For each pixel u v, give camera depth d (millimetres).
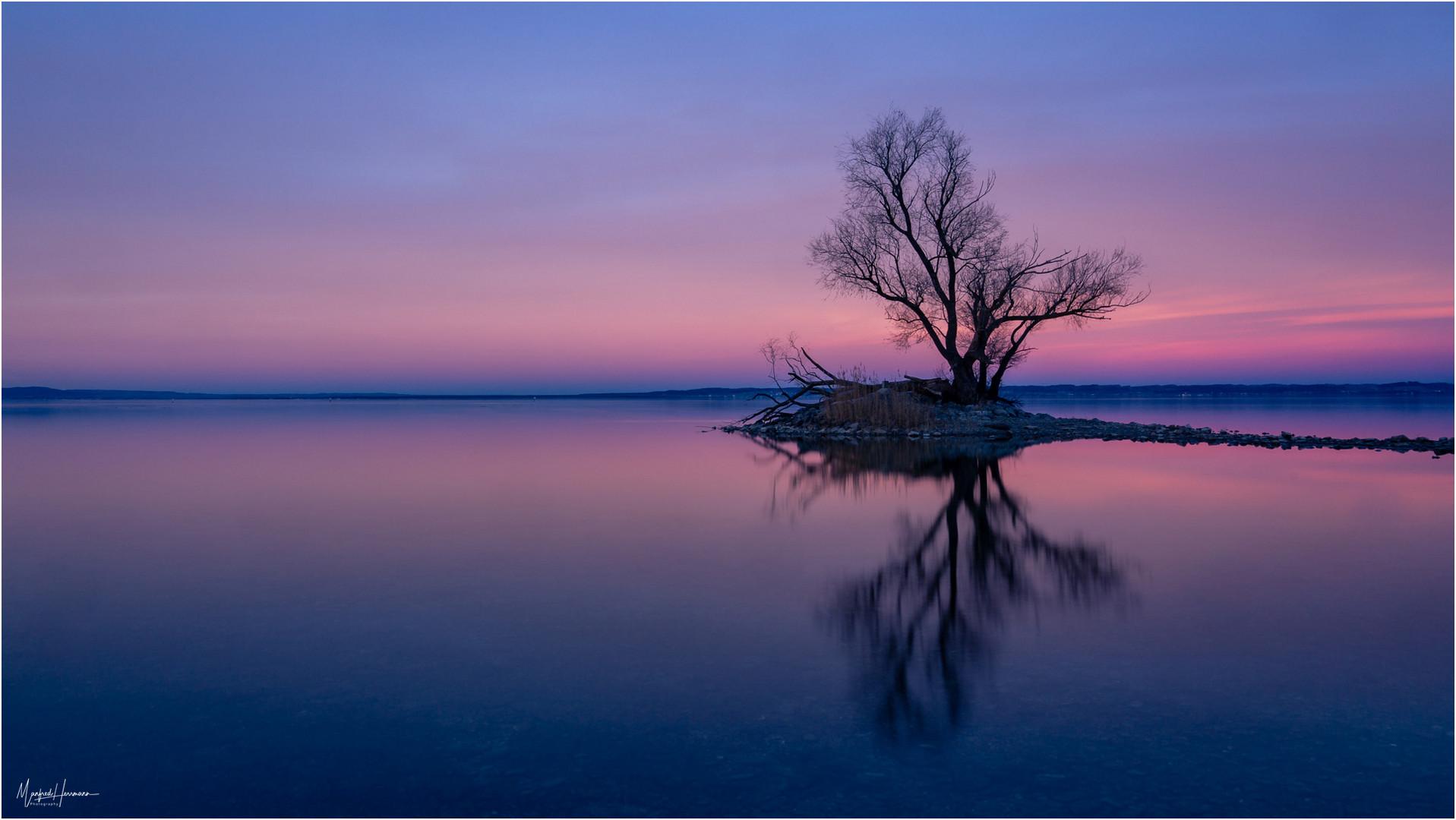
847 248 35125
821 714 4625
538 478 16562
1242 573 7824
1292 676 5117
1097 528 10398
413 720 4574
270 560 8586
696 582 7621
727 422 46125
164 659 5543
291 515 11703
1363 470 17141
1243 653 5539
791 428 34250
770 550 9094
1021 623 6246
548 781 3922
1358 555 8641
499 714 4641
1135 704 4723
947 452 22781
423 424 44938
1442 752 4141
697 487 14828
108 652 5680
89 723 4555
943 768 4027
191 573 8008
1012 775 3953
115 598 7109
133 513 11844
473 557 8766
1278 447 23734
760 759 4121
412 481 15938
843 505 12539
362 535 10055
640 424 43219
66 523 10984
